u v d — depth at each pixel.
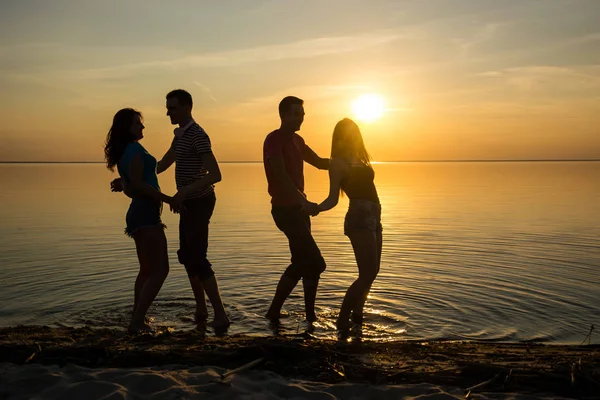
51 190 37.41
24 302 6.85
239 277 8.28
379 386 3.49
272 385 3.48
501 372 3.60
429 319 6.09
